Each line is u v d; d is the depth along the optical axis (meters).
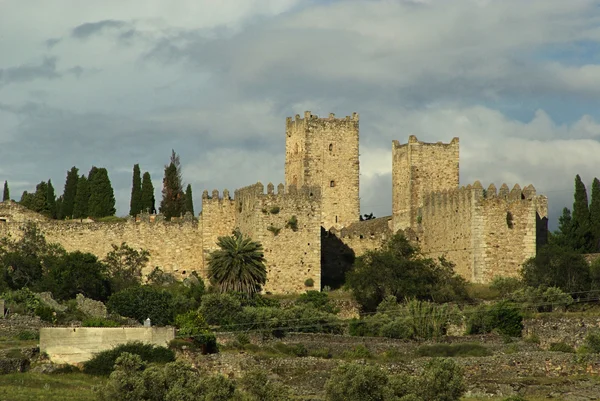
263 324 184.38
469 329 192.25
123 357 155.12
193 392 148.12
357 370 150.25
